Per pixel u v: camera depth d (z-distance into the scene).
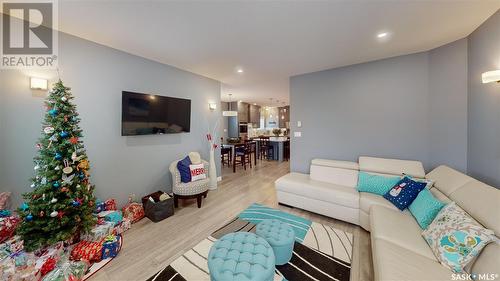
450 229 1.38
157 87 3.15
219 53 2.81
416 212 1.88
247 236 1.61
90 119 2.43
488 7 1.76
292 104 3.97
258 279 1.18
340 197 2.54
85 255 1.75
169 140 3.37
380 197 2.40
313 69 3.54
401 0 1.67
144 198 2.80
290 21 1.99
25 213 1.67
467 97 2.31
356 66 3.23
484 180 2.04
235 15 1.88
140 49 2.67
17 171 1.93
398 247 1.48
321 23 2.03
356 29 2.15
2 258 1.50
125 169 2.78
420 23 2.03
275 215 2.76
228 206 3.08
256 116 10.00
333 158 3.52
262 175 5.03
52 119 1.75
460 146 2.38
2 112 1.86
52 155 1.75
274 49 2.67
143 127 2.91
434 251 1.39
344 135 3.39
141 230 2.36
